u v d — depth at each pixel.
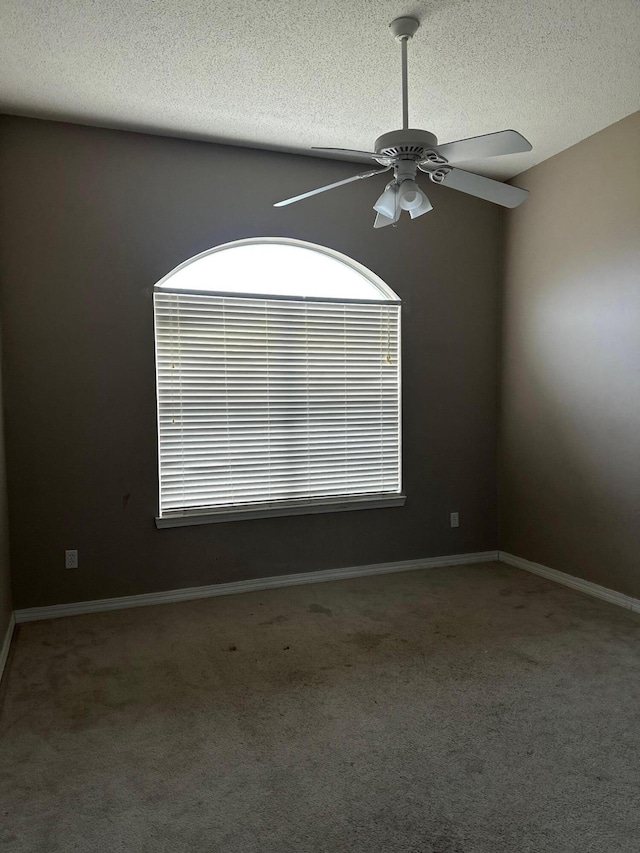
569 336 3.78
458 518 4.34
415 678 2.58
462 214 4.27
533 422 4.11
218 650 2.89
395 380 4.14
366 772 1.94
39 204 3.29
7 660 2.81
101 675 2.65
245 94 3.03
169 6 2.31
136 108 3.16
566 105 3.18
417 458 4.20
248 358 3.74
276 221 3.75
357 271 4.09
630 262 3.34
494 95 3.06
